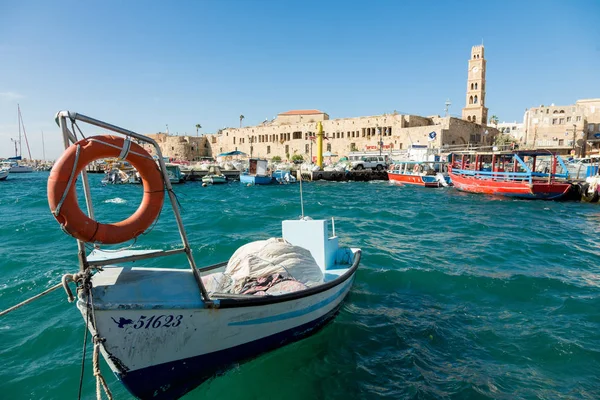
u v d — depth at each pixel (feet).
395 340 23.65
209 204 97.60
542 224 66.59
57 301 28.96
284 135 310.65
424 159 178.40
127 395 18.89
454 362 21.24
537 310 27.78
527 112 275.80
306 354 22.21
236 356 19.74
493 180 113.09
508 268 38.14
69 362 21.31
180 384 18.04
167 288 16.84
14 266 37.81
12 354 21.98
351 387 19.22
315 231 28.78
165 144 358.84
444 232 58.80
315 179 179.63
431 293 31.40
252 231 59.47
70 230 14.40
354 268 28.32
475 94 300.40
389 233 57.93
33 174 286.87
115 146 15.25
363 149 265.34
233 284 21.50
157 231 57.41
